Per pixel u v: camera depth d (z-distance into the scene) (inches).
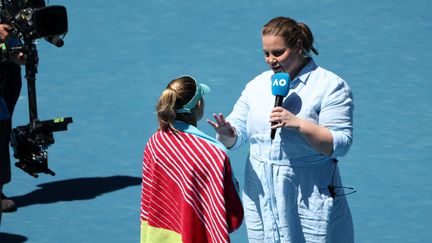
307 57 586.9
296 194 587.2
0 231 789.9
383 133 964.6
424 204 834.2
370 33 1206.9
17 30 752.3
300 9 1266.0
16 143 783.7
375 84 1077.8
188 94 583.2
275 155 585.3
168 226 596.1
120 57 1142.3
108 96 1047.0
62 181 876.0
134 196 849.5
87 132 967.0
